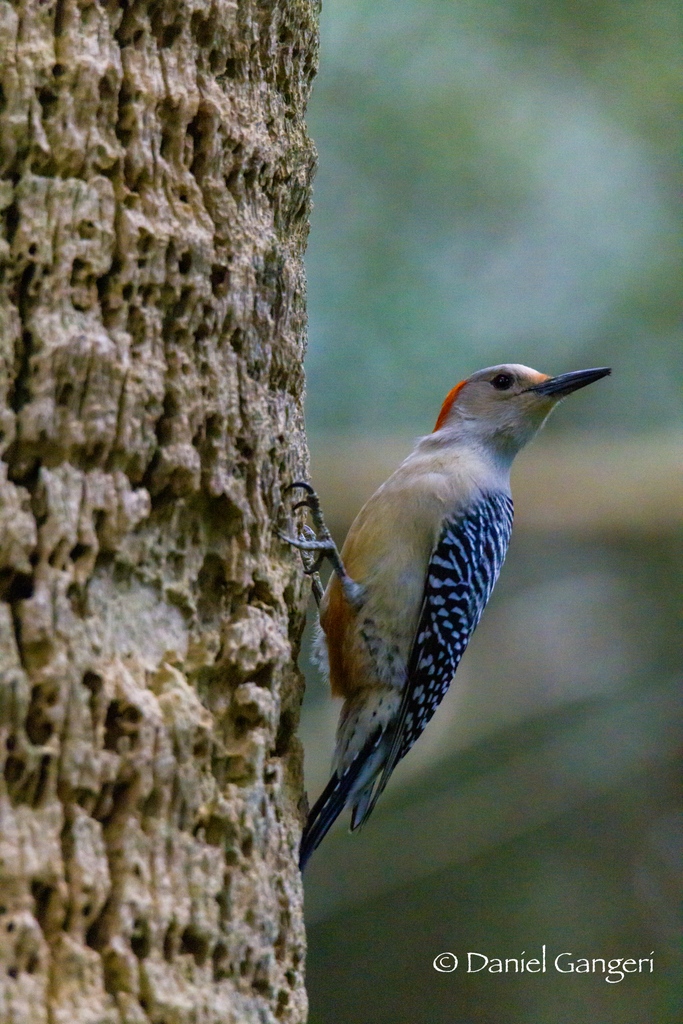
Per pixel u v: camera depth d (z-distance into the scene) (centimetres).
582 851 2008
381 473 1644
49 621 629
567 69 1744
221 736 723
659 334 1753
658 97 1744
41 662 626
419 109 1702
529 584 2133
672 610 2084
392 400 1664
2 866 589
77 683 630
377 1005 1902
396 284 1667
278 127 807
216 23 739
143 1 705
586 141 1748
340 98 1703
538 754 2045
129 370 678
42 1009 584
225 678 732
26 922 587
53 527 641
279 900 734
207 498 730
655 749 2047
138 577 689
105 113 684
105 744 642
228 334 742
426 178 1706
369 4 1711
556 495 1873
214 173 740
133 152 695
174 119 717
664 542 2042
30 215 657
